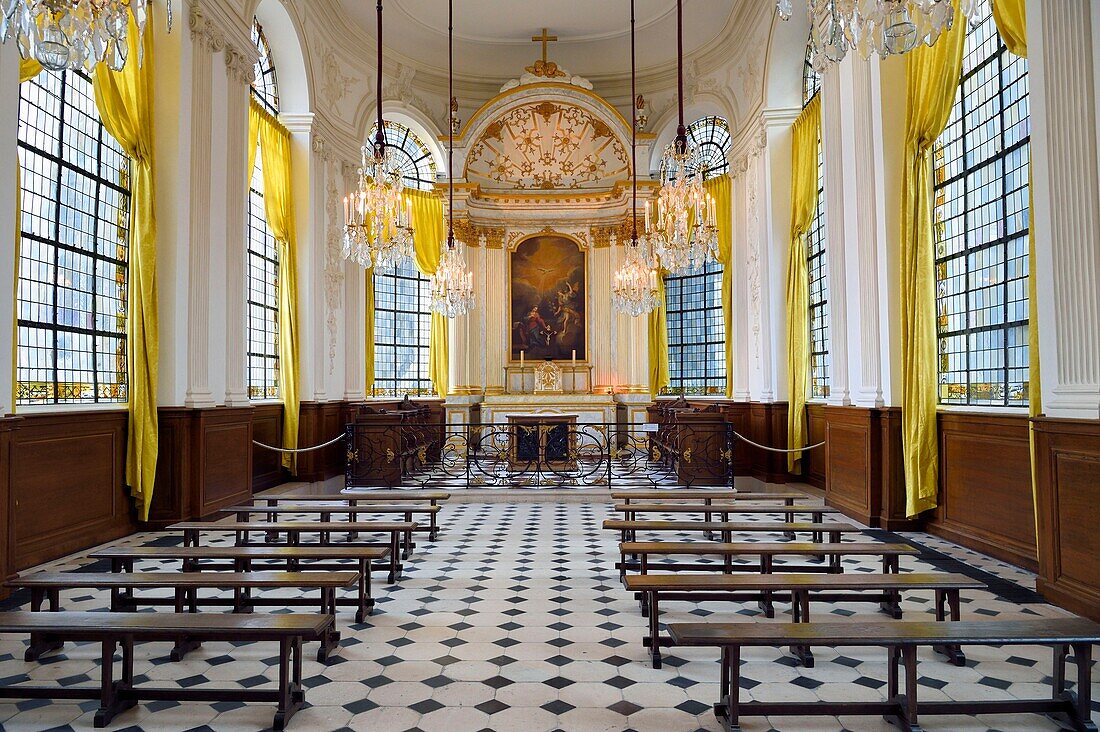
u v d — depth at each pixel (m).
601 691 4.30
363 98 14.95
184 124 8.78
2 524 5.98
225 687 4.33
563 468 15.07
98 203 8.11
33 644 4.77
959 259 8.14
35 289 7.11
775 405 13.29
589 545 8.43
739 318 14.94
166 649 5.03
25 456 6.75
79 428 7.54
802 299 12.72
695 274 17.06
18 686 4.09
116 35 4.42
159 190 8.70
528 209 18.08
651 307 13.52
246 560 5.93
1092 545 5.29
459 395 17.16
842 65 9.81
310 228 12.84
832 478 10.52
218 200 9.64
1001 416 7.17
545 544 8.48
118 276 8.46
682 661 4.79
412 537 8.91
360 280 15.11
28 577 4.62
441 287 13.36
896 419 8.78
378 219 9.12
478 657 4.85
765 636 3.57
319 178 13.26
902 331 8.59
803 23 12.29
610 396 16.80
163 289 8.70
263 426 12.02
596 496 11.64
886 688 4.32
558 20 14.88
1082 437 5.34
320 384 13.26
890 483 8.80
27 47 4.06
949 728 3.84
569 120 17.44
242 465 10.08
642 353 17.14
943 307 8.46
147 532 8.53
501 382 17.88
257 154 12.32
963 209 8.05
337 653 4.93
